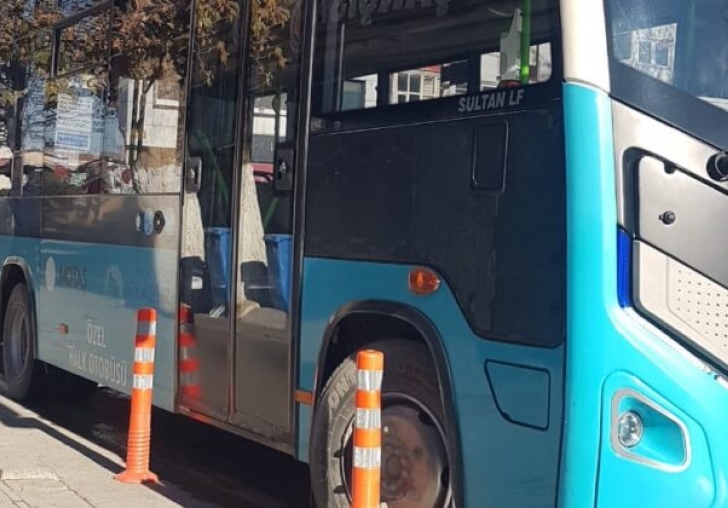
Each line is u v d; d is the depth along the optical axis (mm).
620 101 4023
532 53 4250
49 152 9273
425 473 4801
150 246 7301
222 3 6492
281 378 5641
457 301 4488
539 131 4168
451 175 4562
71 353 8758
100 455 7648
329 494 5195
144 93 7500
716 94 4188
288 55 5754
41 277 9469
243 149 6109
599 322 3928
